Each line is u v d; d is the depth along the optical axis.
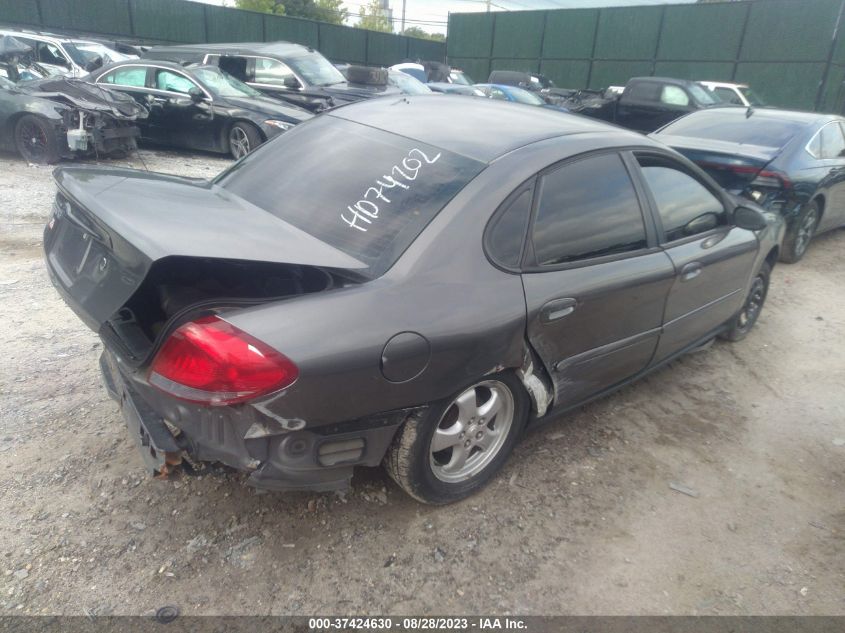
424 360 2.33
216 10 25.83
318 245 2.47
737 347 4.85
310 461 2.27
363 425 2.34
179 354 2.06
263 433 2.12
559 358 2.93
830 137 7.23
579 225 2.95
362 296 2.27
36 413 3.19
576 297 2.84
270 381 2.03
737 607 2.48
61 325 4.13
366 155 2.95
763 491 3.18
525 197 2.73
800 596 2.55
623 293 3.10
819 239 8.35
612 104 15.47
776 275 6.71
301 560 2.49
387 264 2.41
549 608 2.40
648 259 3.28
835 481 3.31
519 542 2.69
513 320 2.58
